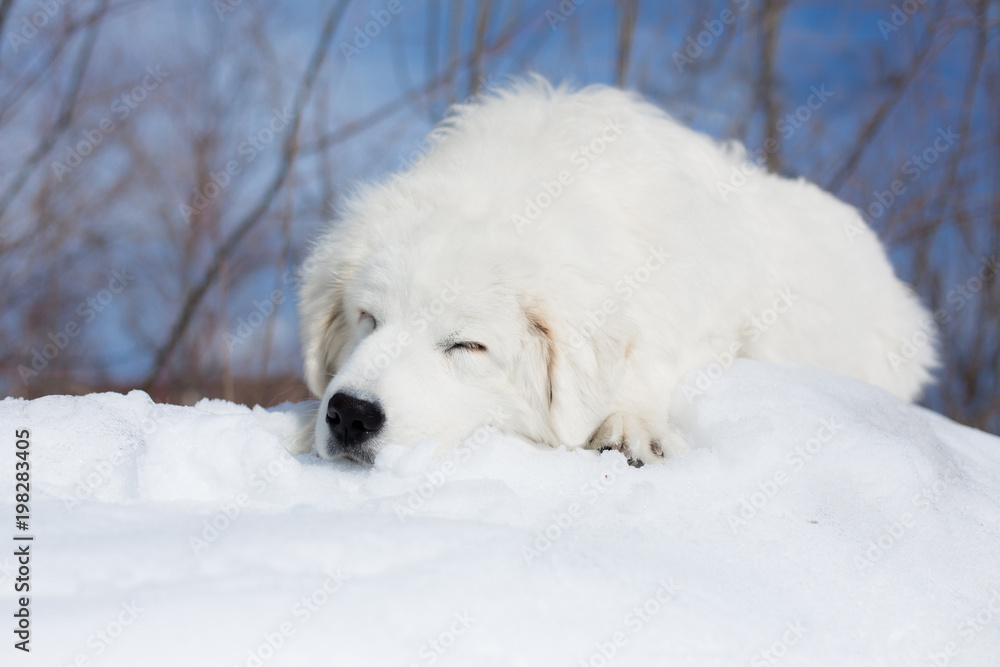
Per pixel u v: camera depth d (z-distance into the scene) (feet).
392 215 10.12
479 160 10.53
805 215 13.93
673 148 11.50
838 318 13.58
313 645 4.25
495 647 4.49
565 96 11.82
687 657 4.73
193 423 6.88
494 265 9.18
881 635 5.50
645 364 9.62
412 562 5.12
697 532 6.40
